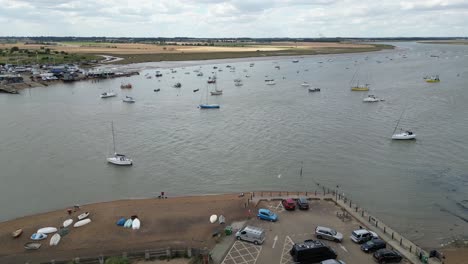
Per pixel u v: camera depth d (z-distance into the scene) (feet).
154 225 193.47
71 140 362.33
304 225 190.39
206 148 334.85
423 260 159.02
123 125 419.13
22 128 407.03
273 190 250.16
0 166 294.66
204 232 184.96
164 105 538.47
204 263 157.28
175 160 306.14
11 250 173.37
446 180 265.13
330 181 263.90
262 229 182.80
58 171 285.23
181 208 214.07
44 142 356.18
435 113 458.09
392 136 355.97
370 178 268.41
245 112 480.64
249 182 262.88
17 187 257.14
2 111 495.82
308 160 302.86
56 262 161.68
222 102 554.87
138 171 284.41
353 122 420.36
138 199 235.20
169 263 159.53
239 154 318.24
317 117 445.37
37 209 225.56
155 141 357.20
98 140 361.71
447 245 185.78
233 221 195.31
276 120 433.07
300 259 156.76
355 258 162.40
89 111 498.28
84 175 277.44
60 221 201.77
